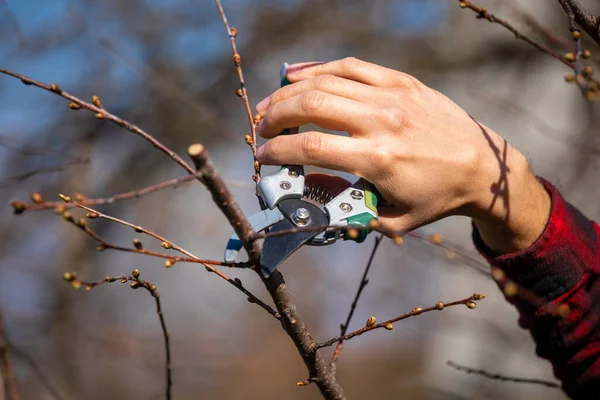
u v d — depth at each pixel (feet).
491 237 7.38
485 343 18.92
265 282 5.93
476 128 6.85
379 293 19.95
